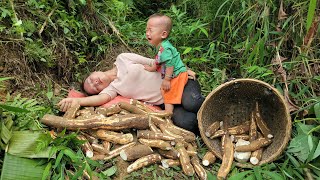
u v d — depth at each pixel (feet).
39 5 12.91
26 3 12.57
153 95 11.64
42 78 12.07
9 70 11.38
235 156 10.30
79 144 9.72
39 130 9.56
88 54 13.99
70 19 13.38
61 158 9.18
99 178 9.24
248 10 13.69
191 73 11.76
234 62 14.56
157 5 19.81
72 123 9.78
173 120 11.32
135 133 10.44
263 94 11.00
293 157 10.24
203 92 13.29
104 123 9.90
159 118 10.80
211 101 10.97
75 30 13.44
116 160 9.70
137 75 11.46
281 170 9.93
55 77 12.55
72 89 12.07
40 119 10.02
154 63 11.55
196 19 16.44
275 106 10.85
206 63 14.69
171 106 11.30
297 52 12.61
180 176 9.74
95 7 14.84
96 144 9.95
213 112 11.32
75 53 13.11
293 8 12.78
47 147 9.15
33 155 8.98
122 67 11.73
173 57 11.25
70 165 9.43
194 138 10.74
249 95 11.29
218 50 14.89
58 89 12.19
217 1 15.60
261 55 12.54
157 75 11.62
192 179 9.71
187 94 11.25
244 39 14.60
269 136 10.68
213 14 15.75
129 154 9.62
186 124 11.13
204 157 10.23
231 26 15.01
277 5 13.39
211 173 10.05
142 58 11.99
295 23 12.71
